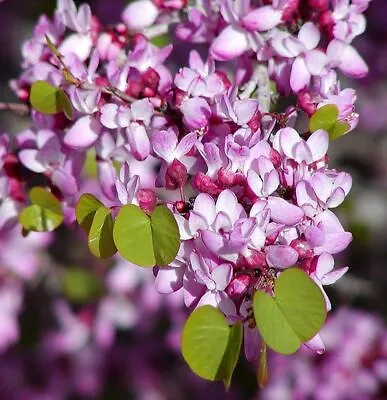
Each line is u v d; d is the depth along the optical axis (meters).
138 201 0.47
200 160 0.48
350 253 0.76
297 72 0.50
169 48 0.51
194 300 0.47
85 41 0.53
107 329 0.77
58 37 0.53
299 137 0.48
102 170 0.52
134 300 0.77
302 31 0.50
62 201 0.52
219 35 0.51
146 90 0.50
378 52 0.74
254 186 0.47
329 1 0.52
